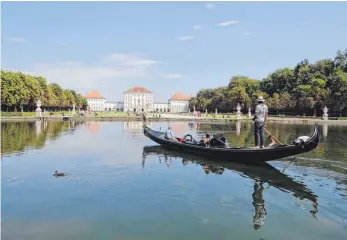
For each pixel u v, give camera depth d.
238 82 111.19
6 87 65.69
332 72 85.75
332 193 10.38
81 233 7.48
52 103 97.56
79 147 20.75
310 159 16.05
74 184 11.45
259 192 10.55
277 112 93.44
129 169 13.96
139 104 186.62
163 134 22.84
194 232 7.55
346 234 7.44
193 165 14.88
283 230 7.66
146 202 9.58
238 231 7.60
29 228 7.74
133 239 7.20
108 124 48.78
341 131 36.38
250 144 22.05
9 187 11.04
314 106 78.19
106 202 9.55
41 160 15.84
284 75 96.50
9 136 26.52
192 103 163.00
